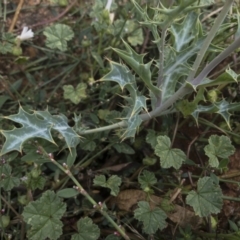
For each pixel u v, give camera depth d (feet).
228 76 1.01
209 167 1.29
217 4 1.62
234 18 1.34
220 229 1.31
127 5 1.55
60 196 1.15
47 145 1.25
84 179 1.35
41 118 1.26
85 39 1.48
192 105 1.18
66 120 1.19
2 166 1.20
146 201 1.24
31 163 1.27
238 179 1.37
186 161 1.31
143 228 1.17
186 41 1.20
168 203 1.22
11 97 1.46
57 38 1.47
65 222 1.28
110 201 1.32
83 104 1.49
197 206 1.14
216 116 1.42
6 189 1.20
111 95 1.47
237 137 1.37
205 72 1.10
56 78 1.55
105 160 1.41
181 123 1.39
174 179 1.34
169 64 1.18
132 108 1.16
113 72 1.09
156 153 1.20
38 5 1.63
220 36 1.36
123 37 1.53
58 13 1.65
